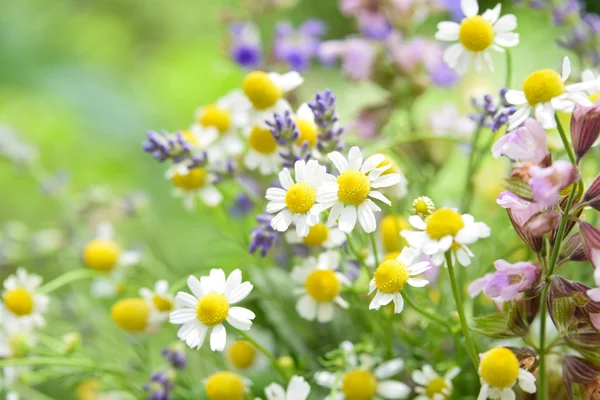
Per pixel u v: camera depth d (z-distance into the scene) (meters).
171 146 0.61
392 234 0.60
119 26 1.71
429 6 0.71
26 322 0.63
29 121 1.16
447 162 0.69
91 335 0.69
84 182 1.09
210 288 0.55
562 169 0.52
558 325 0.54
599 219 0.61
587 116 0.53
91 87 1.18
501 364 0.54
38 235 0.75
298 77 0.60
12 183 1.07
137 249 0.70
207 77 1.21
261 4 0.74
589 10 1.20
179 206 1.01
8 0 1.51
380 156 0.55
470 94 0.70
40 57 1.35
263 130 0.60
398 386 0.58
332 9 1.82
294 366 0.63
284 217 0.55
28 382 0.64
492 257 0.62
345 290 0.59
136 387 0.63
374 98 0.76
